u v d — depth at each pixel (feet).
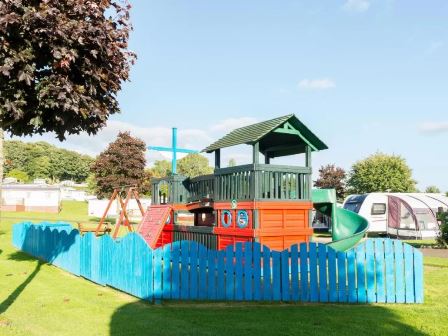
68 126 27.99
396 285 28.19
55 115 25.84
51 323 22.65
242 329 21.17
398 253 28.53
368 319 23.16
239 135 42.78
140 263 29.12
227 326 21.68
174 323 22.27
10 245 66.69
